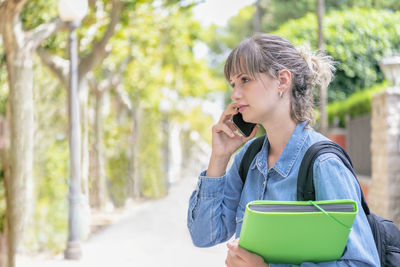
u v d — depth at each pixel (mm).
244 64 1945
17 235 7910
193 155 62250
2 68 9391
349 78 14992
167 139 28125
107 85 17469
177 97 28109
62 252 9469
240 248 1755
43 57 10828
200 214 2193
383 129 8859
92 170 17172
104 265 8500
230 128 2258
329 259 1704
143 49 16250
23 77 7879
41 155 9719
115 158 19016
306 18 15172
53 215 9461
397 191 8609
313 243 1659
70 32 9062
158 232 12414
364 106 11008
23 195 7895
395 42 14875
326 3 19797
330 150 1834
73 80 9211
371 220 1955
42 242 9359
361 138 11227
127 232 12531
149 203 21109
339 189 1751
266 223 1621
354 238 1695
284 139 1992
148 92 21484
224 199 2223
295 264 1746
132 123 23094
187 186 34375
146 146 23625
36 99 10234
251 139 2250
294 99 1963
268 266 1750
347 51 14586
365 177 10617
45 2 9445
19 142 7863
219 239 2225
